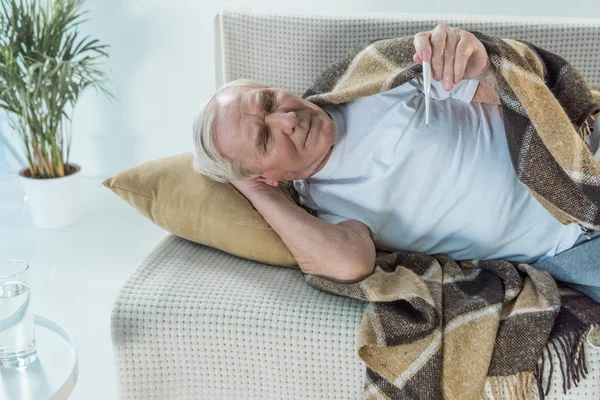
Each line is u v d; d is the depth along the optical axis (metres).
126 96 2.71
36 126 2.42
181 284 1.45
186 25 2.56
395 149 1.49
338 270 1.41
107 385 1.85
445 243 1.56
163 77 2.66
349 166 1.55
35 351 1.28
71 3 2.35
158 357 1.41
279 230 1.47
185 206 1.54
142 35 2.61
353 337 1.32
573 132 1.34
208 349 1.38
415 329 1.30
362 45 1.60
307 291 1.43
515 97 1.36
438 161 1.48
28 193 2.59
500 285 1.41
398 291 1.36
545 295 1.34
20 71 2.38
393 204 1.52
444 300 1.41
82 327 2.08
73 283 2.29
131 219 2.69
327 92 1.59
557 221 1.47
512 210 1.48
